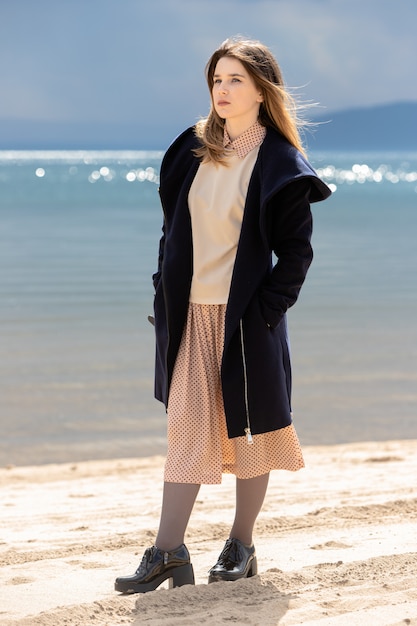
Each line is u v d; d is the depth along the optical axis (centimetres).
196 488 352
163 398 368
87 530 468
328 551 394
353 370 1153
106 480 696
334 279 2042
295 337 1366
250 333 346
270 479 650
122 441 862
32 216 4219
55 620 308
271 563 379
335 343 1320
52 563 388
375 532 430
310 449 831
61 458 809
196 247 355
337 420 942
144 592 342
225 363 346
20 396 1009
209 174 357
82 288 1831
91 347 1268
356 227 3766
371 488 577
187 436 352
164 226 377
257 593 338
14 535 462
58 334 1357
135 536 441
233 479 647
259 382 346
